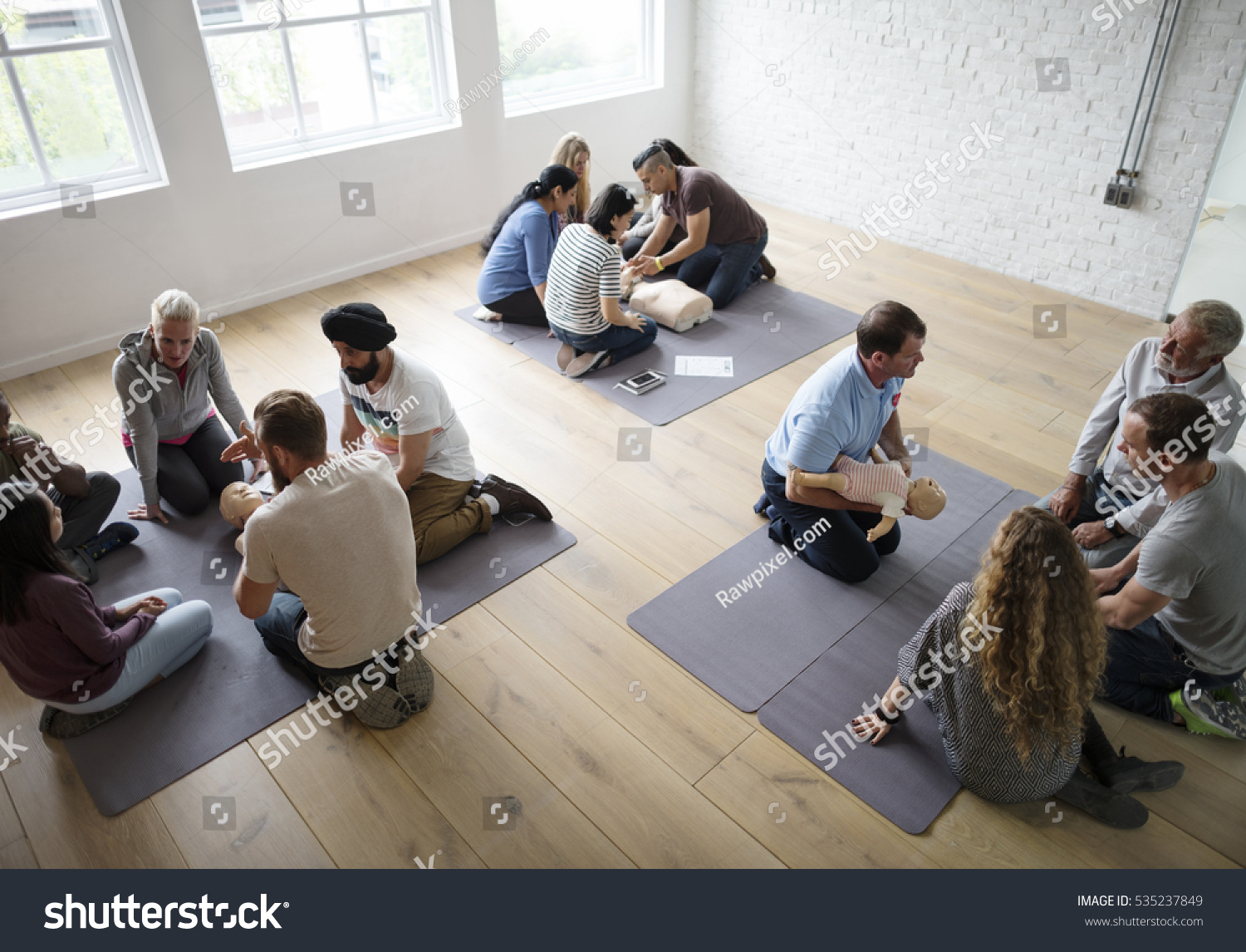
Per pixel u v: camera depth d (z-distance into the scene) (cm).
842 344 435
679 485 338
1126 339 439
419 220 519
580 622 277
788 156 583
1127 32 413
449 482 298
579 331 400
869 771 231
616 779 230
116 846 215
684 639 271
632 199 378
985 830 218
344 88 470
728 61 588
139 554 302
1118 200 441
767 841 215
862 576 288
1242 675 238
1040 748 207
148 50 393
